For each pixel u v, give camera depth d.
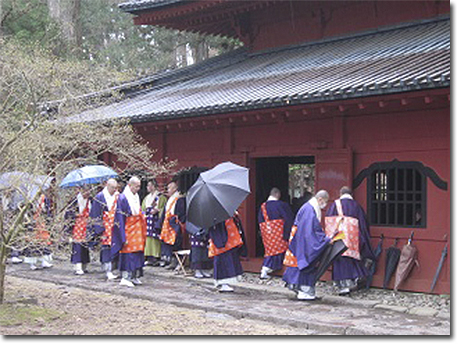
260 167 12.75
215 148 12.19
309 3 13.85
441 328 6.92
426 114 9.03
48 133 8.85
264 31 15.19
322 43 13.96
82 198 11.27
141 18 15.07
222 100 10.89
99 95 11.13
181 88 14.28
